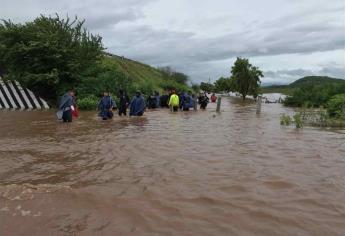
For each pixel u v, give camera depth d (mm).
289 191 6758
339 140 12266
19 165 8547
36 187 6836
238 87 54312
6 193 6484
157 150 10250
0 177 7559
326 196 6508
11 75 27406
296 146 11047
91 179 7426
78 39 29516
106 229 5148
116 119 19188
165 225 5293
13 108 27297
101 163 8758
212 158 9266
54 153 9844
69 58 28125
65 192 6574
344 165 8711
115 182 7215
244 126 16234
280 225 5328
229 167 8375
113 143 11336
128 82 31078
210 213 5727
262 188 6906
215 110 28250
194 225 5301
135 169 8188
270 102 47938
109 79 29297
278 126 16328
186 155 9609
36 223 5312
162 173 7848
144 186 6961
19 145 11016
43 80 27328
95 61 30531
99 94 28141
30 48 26625
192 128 15289
